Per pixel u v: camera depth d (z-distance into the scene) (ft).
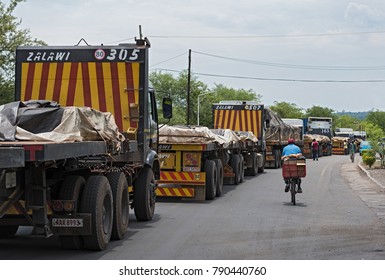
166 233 68.08
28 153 42.01
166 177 102.01
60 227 52.37
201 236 65.98
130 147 66.90
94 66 73.92
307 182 150.51
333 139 441.27
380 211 90.63
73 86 74.18
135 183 77.71
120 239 63.21
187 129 101.55
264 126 192.34
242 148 148.05
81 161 53.26
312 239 64.28
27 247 58.39
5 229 63.00
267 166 215.31
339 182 151.23
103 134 56.24
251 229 71.36
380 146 207.21
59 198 52.80
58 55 74.54
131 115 73.61
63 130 50.70
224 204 98.94
